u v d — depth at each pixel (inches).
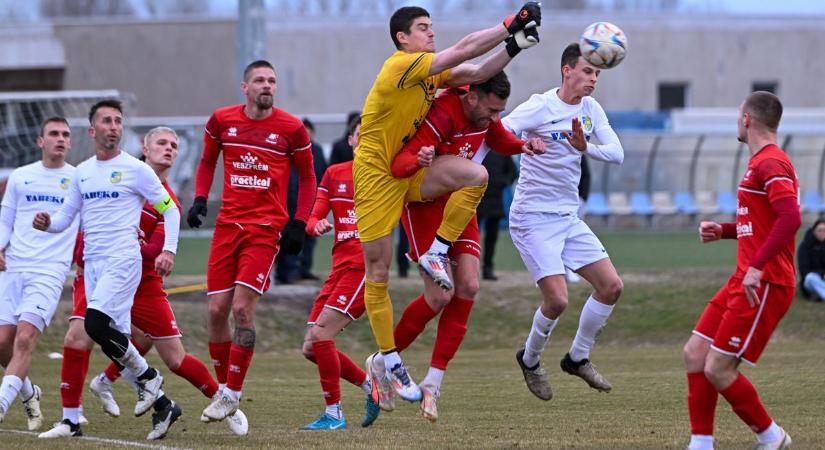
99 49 4190.5
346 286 912.3
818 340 1701.5
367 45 4370.1
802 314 1787.6
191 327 1663.4
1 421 873.5
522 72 4542.3
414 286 1873.8
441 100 780.0
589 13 4648.1
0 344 932.6
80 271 891.4
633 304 1868.8
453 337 815.7
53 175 951.6
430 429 869.8
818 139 3693.4
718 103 4729.3
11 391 875.4
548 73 4564.5
